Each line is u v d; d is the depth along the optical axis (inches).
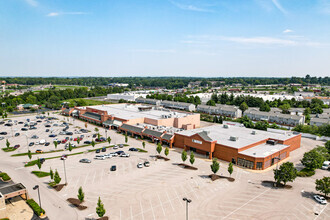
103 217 2118.6
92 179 2920.8
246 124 5920.3
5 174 2972.4
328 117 6786.4
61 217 2142.0
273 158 3503.9
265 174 3161.9
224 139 4020.7
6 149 4101.9
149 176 3021.7
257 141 3919.8
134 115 5994.1
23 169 3223.4
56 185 2706.7
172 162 3543.3
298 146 4493.1
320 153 3577.8
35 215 2174.0
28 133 5300.2
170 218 2118.6
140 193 2576.3
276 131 5506.9
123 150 4101.9
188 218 2122.3
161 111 6628.9
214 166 2987.2
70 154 3863.2
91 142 4503.0
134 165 3400.6
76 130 5575.8
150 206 2316.7
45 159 3627.0
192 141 4018.2
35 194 2546.8
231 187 2743.6
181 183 2829.7
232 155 3560.5
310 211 2262.6
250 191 2652.6
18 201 2423.7
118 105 7854.3
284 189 2714.1
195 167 3351.4
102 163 3472.0
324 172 3277.6
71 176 3009.4
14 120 6786.4
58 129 5708.7
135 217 2130.9
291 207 2329.0
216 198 2484.0
